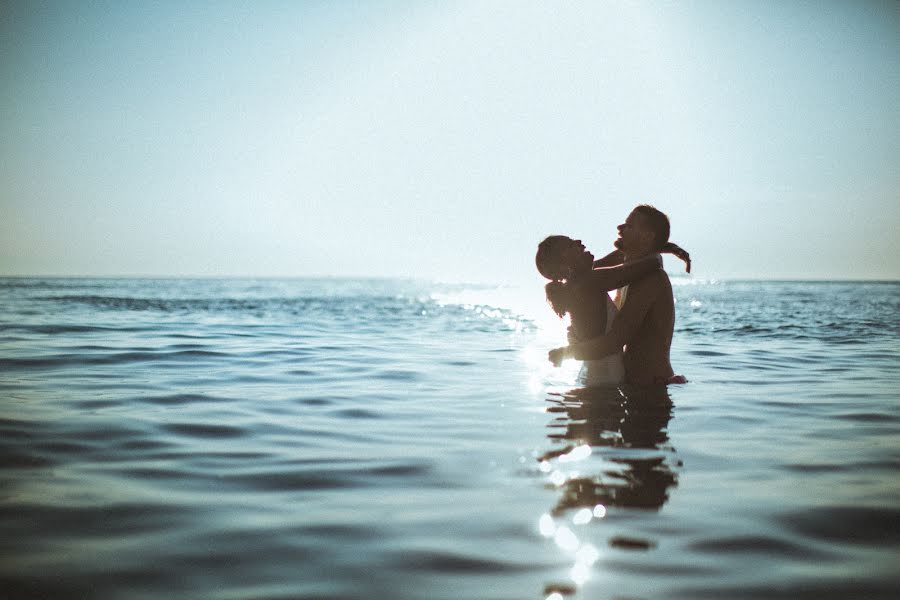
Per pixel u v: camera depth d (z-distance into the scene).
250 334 9.95
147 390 4.89
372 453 3.10
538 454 3.05
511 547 1.94
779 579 1.73
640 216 4.35
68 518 2.19
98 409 4.13
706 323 13.95
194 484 2.61
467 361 6.91
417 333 10.91
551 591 1.66
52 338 8.79
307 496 2.45
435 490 2.51
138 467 2.86
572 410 4.08
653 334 4.46
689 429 3.58
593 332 4.37
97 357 6.79
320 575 1.75
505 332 11.45
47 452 3.11
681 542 1.98
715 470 2.79
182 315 15.25
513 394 4.74
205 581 1.72
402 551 1.92
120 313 15.87
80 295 31.61
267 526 2.12
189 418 3.90
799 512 2.25
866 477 2.70
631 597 1.62
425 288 64.75
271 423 3.79
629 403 4.24
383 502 2.37
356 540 2.00
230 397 4.65
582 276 4.33
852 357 7.50
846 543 1.98
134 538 2.02
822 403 4.50
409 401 4.50
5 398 4.50
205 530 2.09
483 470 2.79
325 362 6.71
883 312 18.95
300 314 16.78
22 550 1.92
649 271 4.35
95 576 1.74
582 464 2.88
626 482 2.60
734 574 1.76
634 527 2.10
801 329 12.07
